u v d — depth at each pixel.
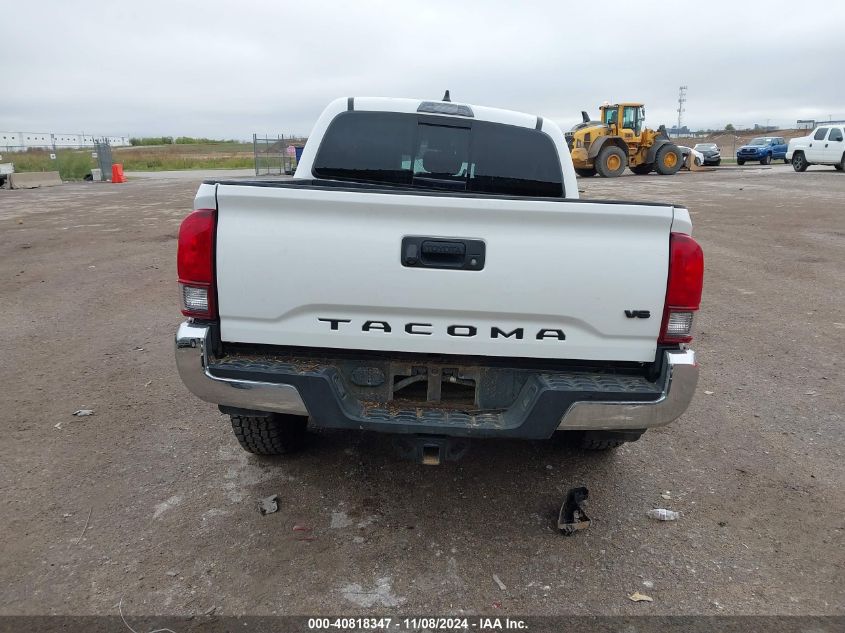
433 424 2.85
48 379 5.08
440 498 3.53
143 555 2.98
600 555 3.07
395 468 3.84
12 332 6.31
